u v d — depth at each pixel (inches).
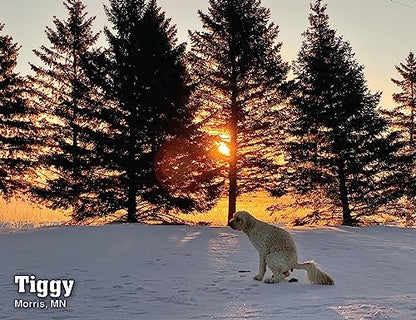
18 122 1041.5
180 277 394.6
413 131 1503.4
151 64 910.4
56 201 953.5
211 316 267.4
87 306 299.7
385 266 450.9
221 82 982.4
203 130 967.0
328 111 1009.5
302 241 616.4
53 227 753.6
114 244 571.5
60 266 434.9
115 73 927.0
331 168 1018.1
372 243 616.1
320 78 1033.5
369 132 1008.9
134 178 909.8
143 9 999.6
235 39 984.9
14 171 1047.6
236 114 978.7
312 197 1060.5
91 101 951.0
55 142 1041.5
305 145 1003.3
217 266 445.1
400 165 1029.8
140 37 955.3
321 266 446.6
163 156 911.7
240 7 997.8
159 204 938.7
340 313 260.7
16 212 1182.9
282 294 329.7
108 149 914.7
